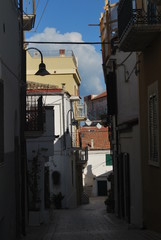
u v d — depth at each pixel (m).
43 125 16.22
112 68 20.81
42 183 17.31
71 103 33.59
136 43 11.43
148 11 10.75
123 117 17.83
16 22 12.53
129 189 16.02
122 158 17.88
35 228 15.04
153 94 11.29
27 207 15.50
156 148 11.28
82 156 40.38
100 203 36.91
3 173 9.41
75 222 17.44
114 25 19.98
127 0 10.97
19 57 13.28
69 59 38.75
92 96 62.91
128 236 11.00
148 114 11.96
